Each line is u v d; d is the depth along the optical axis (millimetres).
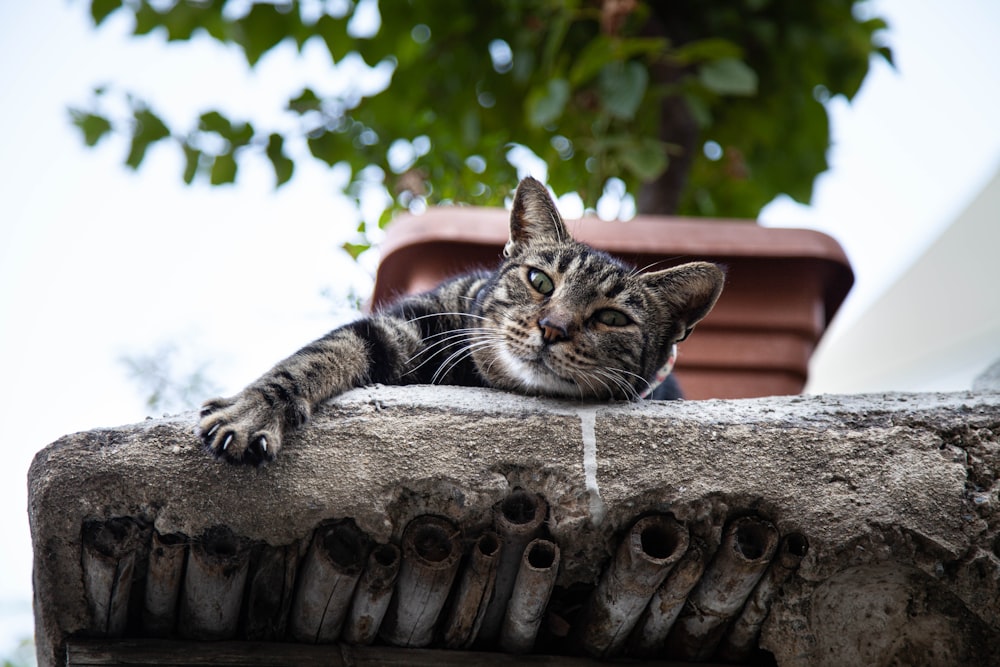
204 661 1313
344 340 1468
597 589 1319
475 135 1852
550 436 1300
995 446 1312
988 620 1311
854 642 1331
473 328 1577
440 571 1289
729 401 1344
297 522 1282
